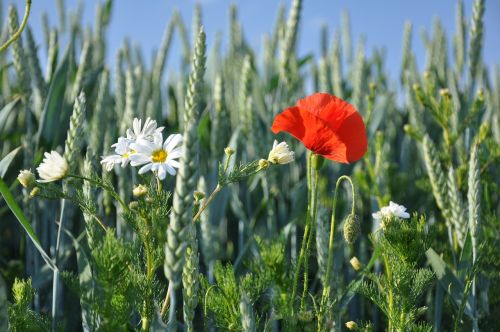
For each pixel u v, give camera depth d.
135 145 0.57
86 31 1.72
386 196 0.97
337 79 1.50
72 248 1.00
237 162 1.08
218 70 1.56
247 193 1.19
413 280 0.65
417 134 1.02
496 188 0.94
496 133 1.16
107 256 0.52
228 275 0.61
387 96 1.17
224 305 0.60
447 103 0.94
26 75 0.98
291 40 1.15
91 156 0.64
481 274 0.80
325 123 0.60
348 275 0.99
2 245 1.24
